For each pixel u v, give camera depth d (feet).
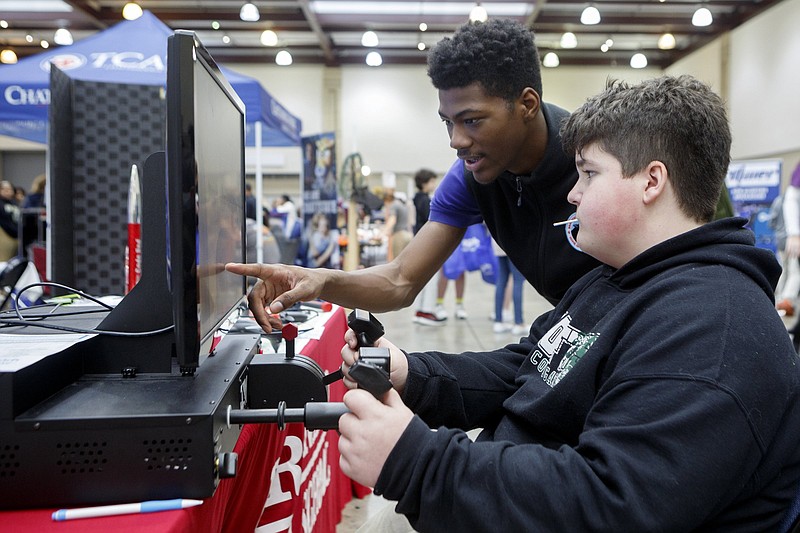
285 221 24.21
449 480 1.84
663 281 2.11
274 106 13.92
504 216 4.38
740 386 1.77
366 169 35.86
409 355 3.05
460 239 4.87
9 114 9.90
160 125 5.66
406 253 4.67
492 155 3.68
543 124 3.79
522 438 2.51
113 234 5.62
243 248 3.45
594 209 2.27
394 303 4.47
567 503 1.76
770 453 1.91
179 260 2.05
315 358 4.17
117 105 5.57
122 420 1.88
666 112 2.16
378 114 41.14
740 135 31.30
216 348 3.07
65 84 5.35
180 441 1.91
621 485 1.71
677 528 1.71
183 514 1.83
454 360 3.14
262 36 30.25
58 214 5.29
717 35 33.45
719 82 33.09
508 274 16.46
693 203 2.22
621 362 2.02
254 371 2.93
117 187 5.61
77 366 2.35
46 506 1.87
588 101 2.42
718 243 2.16
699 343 1.84
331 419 2.15
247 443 2.77
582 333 2.46
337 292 3.88
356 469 1.92
